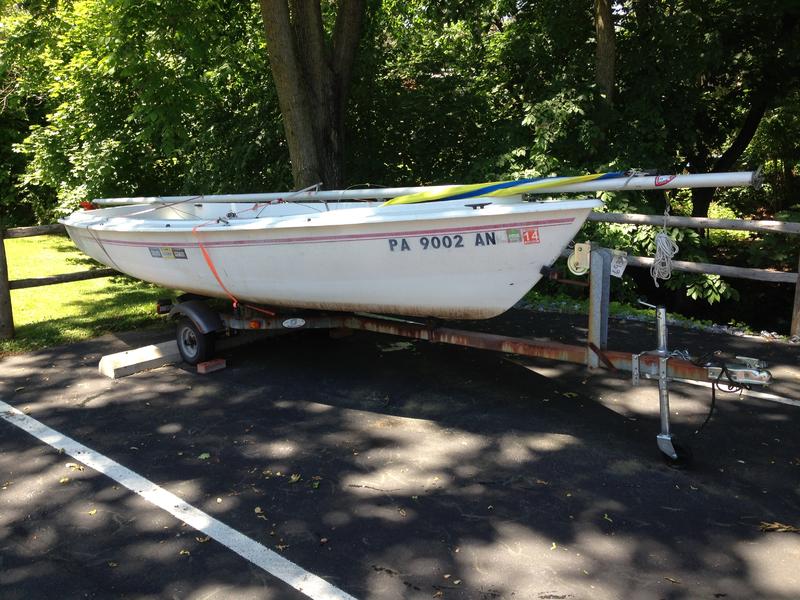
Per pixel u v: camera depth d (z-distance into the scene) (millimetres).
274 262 4777
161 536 3201
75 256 11141
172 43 8820
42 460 4012
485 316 4406
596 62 9117
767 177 16516
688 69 9070
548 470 3727
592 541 3074
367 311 4809
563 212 3672
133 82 8945
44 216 14609
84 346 6289
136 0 8195
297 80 7391
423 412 4555
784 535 3096
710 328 6285
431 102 10023
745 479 3590
